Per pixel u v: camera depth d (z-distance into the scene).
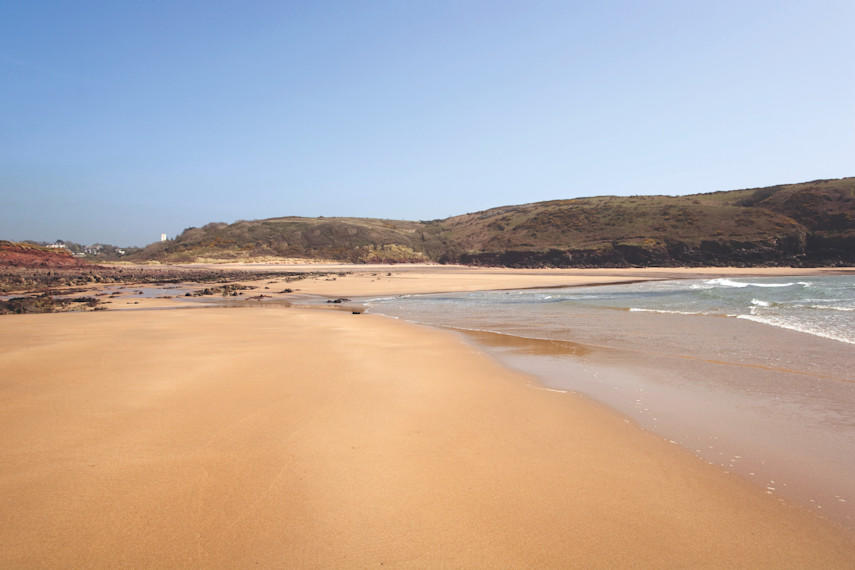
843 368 9.33
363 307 23.52
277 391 7.50
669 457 5.18
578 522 3.86
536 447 5.44
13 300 21.69
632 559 3.38
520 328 15.34
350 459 5.00
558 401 7.26
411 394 7.53
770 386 8.08
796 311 18.41
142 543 3.47
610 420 6.38
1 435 5.49
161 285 40.34
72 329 14.42
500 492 4.35
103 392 7.27
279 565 3.26
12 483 4.33
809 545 3.56
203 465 4.77
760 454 5.27
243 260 93.00
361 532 3.68
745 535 3.69
